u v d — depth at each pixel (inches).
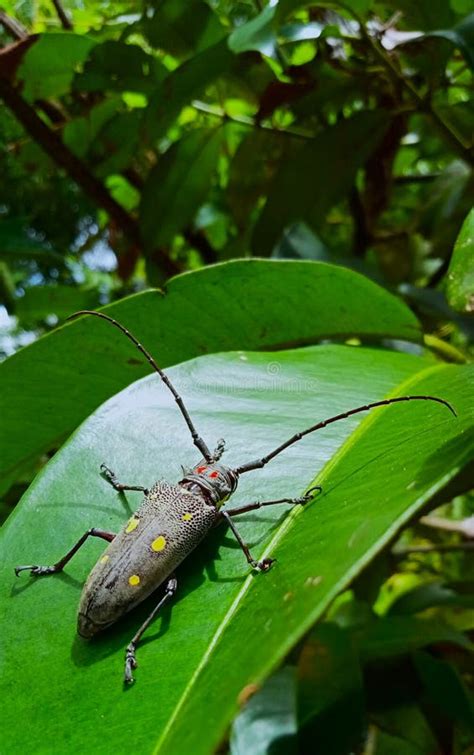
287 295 8.8
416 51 10.4
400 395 7.6
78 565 6.7
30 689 5.5
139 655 5.6
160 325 8.8
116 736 4.9
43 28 13.6
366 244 13.8
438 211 13.1
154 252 12.9
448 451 5.7
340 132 11.3
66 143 12.9
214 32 11.0
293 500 6.6
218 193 15.0
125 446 7.4
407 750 9.7
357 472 6.4
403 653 10.0
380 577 11.9
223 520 6.9
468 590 12.6
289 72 11.2
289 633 4.5
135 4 12.5
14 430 9.0
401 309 9.1
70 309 15.0
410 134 14.2
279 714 9.0
